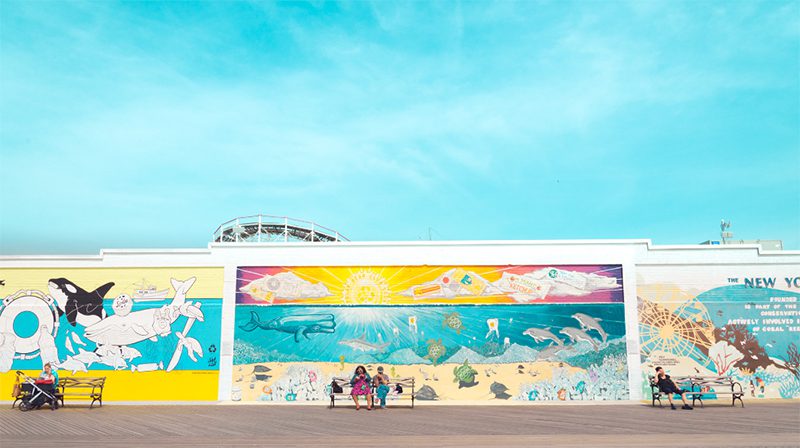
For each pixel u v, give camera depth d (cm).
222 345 2503
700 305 2508
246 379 2481
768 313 2498
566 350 2488
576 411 2067
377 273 2555
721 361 2475
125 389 2472
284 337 2511
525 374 2473
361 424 1711
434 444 1309
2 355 2494
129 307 2527
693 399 2183
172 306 2528
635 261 2542
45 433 1550
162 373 2484
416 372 2481
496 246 2561
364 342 2505
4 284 2536
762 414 1917
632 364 2472
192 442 1369
